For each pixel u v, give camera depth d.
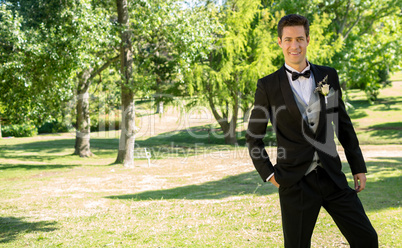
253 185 10.52
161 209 7.59
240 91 24.98
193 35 17.20
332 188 2.75
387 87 46.22
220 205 7.65
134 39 19.06
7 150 28.27
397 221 5.37
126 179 13.25
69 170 16.81
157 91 25.64
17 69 15.62
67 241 5.44
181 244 4.95
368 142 26.58
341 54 28.77
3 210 8.22
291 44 2.82
